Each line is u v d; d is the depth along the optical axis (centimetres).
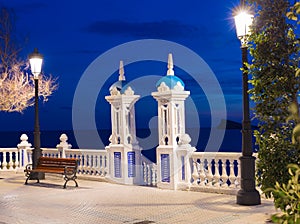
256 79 844
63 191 1280
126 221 884
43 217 936
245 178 985
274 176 820
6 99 2144
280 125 841
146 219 896
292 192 304
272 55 824
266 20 828
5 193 1260
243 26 930
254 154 1045
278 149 820
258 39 838
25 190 1313
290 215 296
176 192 1213
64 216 943
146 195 1178
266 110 836
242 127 991
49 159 1454
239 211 928
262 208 948
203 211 946
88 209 1010
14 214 971
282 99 828
